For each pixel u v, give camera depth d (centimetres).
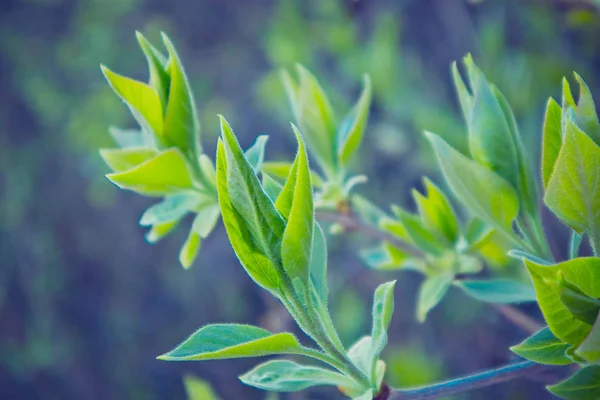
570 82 67
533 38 68
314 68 93
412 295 91
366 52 87
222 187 23
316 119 34
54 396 119
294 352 23
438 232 33
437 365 84
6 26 112
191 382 38
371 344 25
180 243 118
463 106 28
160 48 110
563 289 22
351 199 37
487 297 29
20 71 112
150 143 31
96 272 120
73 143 110
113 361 118
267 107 100
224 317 112
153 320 117
